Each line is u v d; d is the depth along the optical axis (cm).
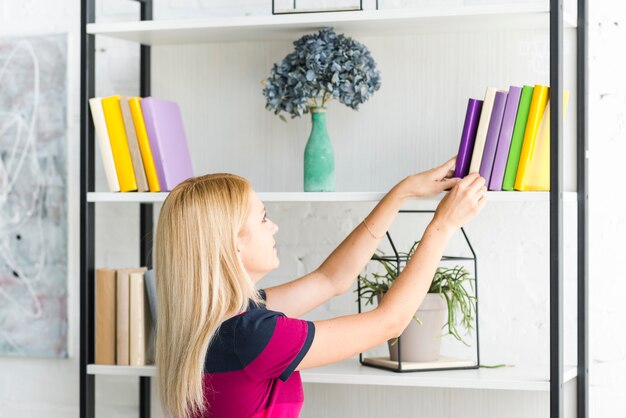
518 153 179
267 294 189
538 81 208
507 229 213
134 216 239
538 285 211
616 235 204
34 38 242
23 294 246
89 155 207
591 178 206
